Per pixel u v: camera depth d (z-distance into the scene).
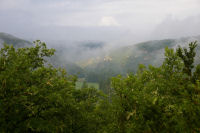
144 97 9.52
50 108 12.91
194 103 6.54
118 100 12.25
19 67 13.70
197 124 6.20
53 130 12.02
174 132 6.86
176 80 9.98
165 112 7.77
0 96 10.83
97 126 21.14
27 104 11.93
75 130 18.70
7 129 10.49
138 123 8.80
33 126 11.00
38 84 14.34
